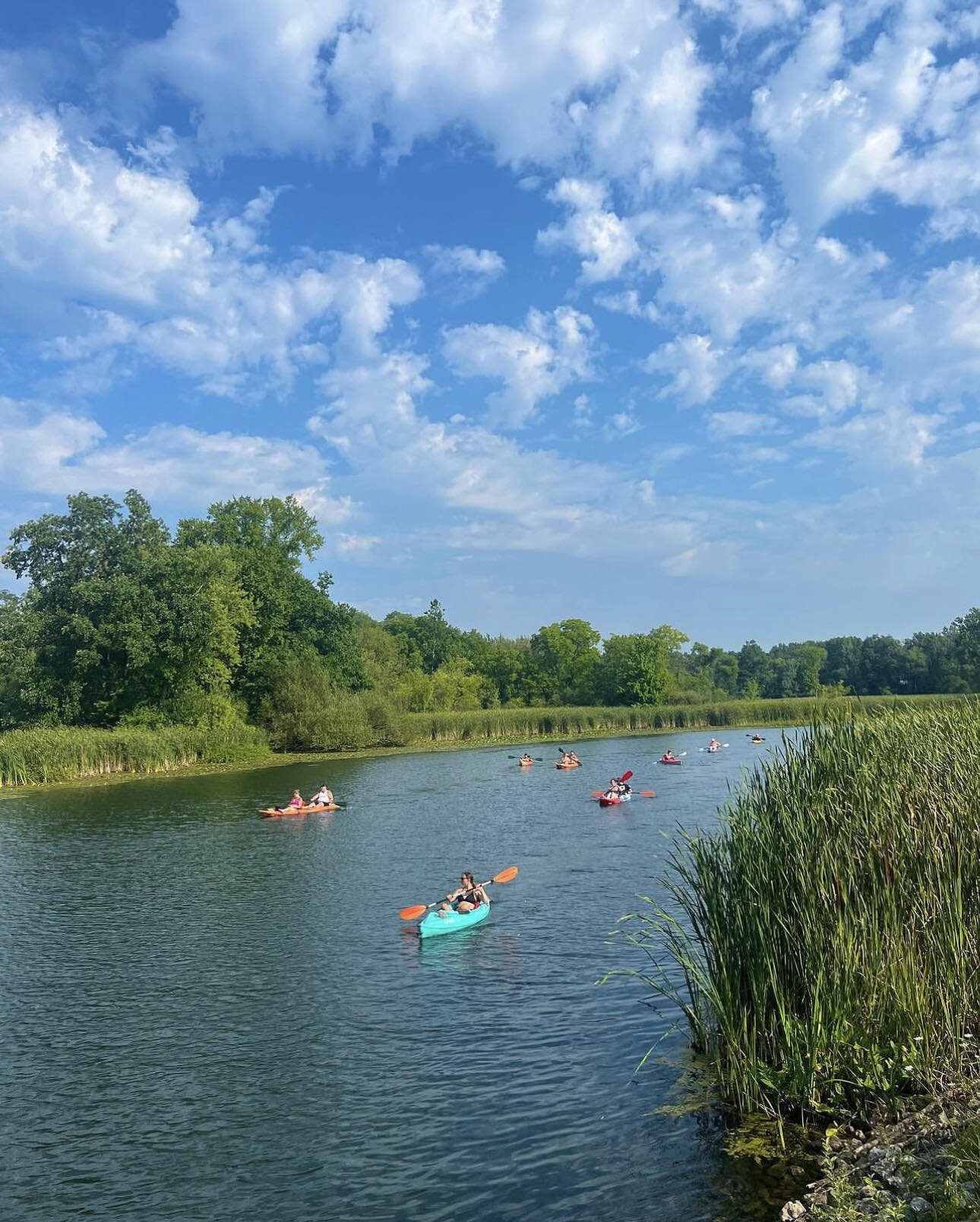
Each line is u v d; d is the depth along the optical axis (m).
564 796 40.47
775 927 10.30
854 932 9.80
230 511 73.31
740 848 11.11
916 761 11.25
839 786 11.43
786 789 11.95
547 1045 13.01
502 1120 10.84
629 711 85.38
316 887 23.69
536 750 65.56
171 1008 15.18
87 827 33.72
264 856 27.78
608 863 25.47
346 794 41.97
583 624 116.19
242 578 68.31
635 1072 11.85
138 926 20.28
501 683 118.19
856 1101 9.47
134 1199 9.58
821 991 9.61
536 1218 8.80
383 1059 12.83
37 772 47.62
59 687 57.22
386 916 20.61
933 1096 9.11
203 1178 9.95
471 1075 12.17
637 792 40.00
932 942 9.68
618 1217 8.68
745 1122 9.96
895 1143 8.62
